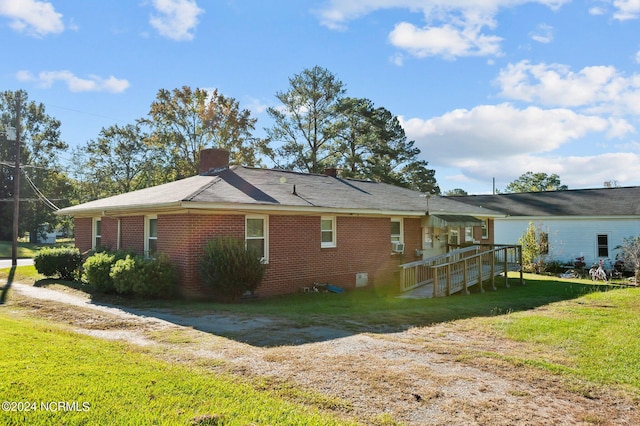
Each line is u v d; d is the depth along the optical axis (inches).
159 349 269.4
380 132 1628.9
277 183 652.1
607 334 330.3
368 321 364.2
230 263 469.4
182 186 609.6
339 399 193.0
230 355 256.2
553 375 234.5
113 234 665.0
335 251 629.9
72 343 268.2
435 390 207.3
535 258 1063.6
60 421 155.9
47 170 2068.2
